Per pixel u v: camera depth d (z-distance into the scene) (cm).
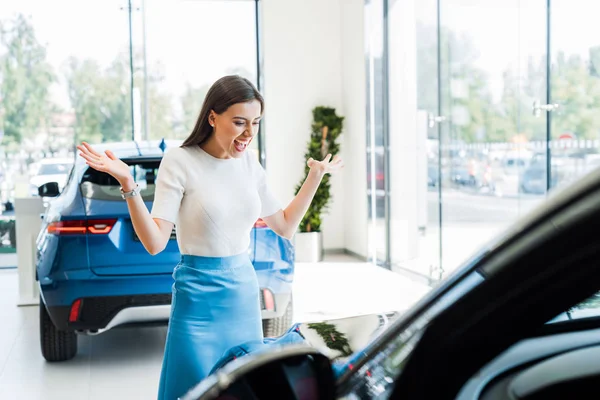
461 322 90
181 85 970
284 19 940
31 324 564
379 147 835
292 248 414
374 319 159
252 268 238
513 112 550
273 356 103
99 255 395
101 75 952
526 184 536
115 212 397
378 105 837
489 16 581
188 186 227
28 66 934
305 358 104
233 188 232
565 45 482
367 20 848
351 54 905
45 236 407
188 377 227
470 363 89
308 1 942
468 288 89
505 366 96
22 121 934
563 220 78
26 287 650
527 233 82
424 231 721
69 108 946
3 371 432
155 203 226
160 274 397
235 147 229
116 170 210
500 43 566
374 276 756
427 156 706
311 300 624
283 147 945
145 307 396
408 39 740
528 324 83
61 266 394
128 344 486
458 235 651
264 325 439
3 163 933
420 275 733
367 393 102
